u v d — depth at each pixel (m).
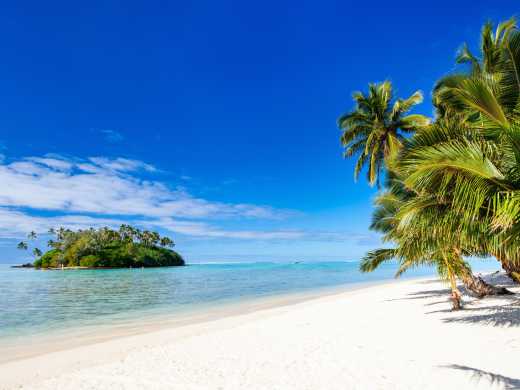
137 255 117.88
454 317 11.66
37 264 118.88
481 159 6.56
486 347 7.87
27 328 15.36
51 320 17.55
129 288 38.41
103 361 8.48
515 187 6.53
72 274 78.19
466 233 7.51
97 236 119.12
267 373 6.82
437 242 9.54
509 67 7.60
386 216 16.91
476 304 13.97
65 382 6.87
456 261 13.20
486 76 8.00
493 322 10.34
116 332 13.57
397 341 8.95
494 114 6.77
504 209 5.97
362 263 17.64
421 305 15.19
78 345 11.27
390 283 33.53
